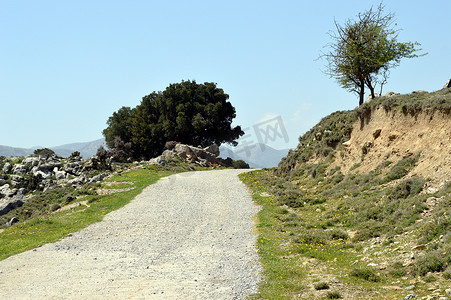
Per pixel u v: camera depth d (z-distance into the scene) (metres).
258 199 30.70
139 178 45.50
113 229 23.80
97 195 37.06
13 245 20.56
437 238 13.48
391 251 14.24
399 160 24.45
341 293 11.12
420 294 10.34
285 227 21.69
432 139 22.58
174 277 14.11
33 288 13.52
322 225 20.72
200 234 21.58
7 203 44.12
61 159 61.88
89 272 15.27
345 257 14.93
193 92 87.00
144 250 18.67
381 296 10.66
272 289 12.08
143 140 82.69
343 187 27.06
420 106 25.02
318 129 41.31
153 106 87.75
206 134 85.88
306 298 11.05
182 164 62.25
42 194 46.56
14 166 57.56
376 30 40.47
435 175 19.34
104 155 57.84
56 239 21.62
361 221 19.53
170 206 30.45
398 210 18.00
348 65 41.47
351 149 31.73
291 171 39.34
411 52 41.53
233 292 12.13
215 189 37.56
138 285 13.35
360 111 32.44
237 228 22.47
